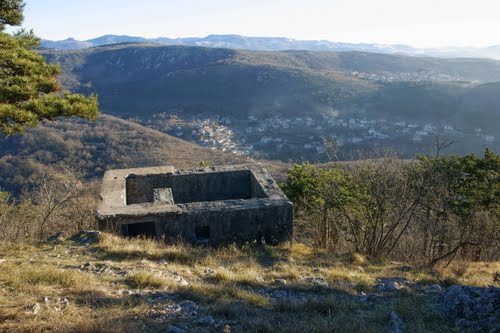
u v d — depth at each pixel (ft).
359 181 35.01
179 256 24.04
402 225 41.78
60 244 24.72
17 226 39.68
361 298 19.01
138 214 27.40
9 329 12.52
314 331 14.28
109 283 18.24
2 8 25.85
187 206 28.99
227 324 14.66
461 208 34.94
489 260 39.60
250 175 37.14
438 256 37.06
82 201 44.29
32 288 15.93
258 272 22.99
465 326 15.26
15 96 21.27
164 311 15.38
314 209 40.09
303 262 26.35
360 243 36.73
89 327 12.74
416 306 17.42
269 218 29.53
